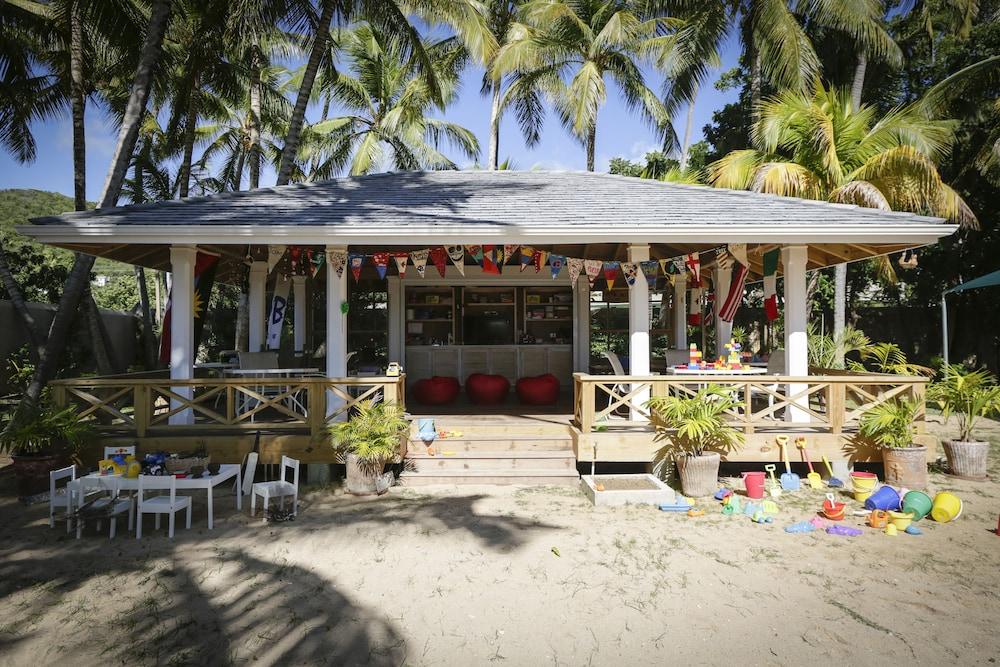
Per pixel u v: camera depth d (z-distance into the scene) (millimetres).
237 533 5578
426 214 7613
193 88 14914
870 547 5191
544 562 4883
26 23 11695
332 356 7555
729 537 5438
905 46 19016
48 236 6809
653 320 16562
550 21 19812
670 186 9523
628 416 8852
